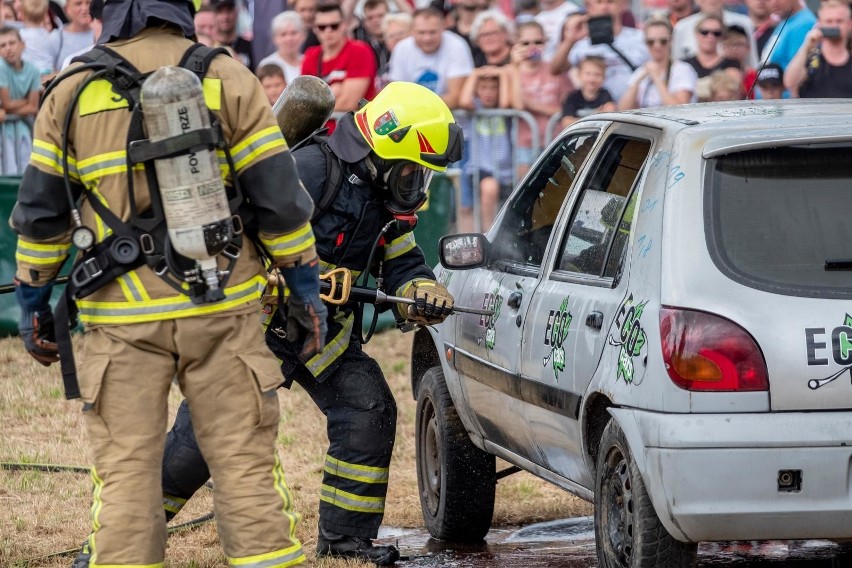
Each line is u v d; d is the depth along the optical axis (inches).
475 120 1291.8
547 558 605.0
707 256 438.6
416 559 609.6
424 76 1285.7
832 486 418.0
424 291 579.2
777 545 620.7
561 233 556.4
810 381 420.8
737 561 586.9
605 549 475.2
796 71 1248.2
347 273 552.4
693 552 444.8
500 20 1270.9
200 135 393.7
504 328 577.9
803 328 424.5
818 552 604.7
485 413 605.6
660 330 434.6
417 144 550.6
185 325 410.6
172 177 394.6
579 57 1263.5
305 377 596.4
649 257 458.3
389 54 1305.4
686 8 1253.7
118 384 413.7
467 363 619.8
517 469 643.5
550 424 530.6
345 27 1248.2
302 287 438.0
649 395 435.5
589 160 556.7
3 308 1165.7
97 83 409.4
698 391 422.3
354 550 593.9
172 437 560.7
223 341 419.2
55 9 1253.7
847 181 451.2
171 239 399.9
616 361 462.0
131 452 412.5
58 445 844.0
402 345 1203.2
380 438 591.2
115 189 407.2
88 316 416.2
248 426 422.0
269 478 425.1
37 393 983.0
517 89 1280.8
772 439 417.1
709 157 455.8
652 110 543.8
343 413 591.2
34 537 635.5
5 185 1163.9
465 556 617.6
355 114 565.0
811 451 416.8
